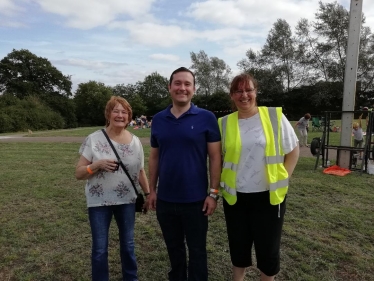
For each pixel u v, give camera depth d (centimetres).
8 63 5656
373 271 292
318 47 3847
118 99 252
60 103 5534
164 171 230
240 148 221
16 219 444
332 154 1020
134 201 262
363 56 3644
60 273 298
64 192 579
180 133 221
